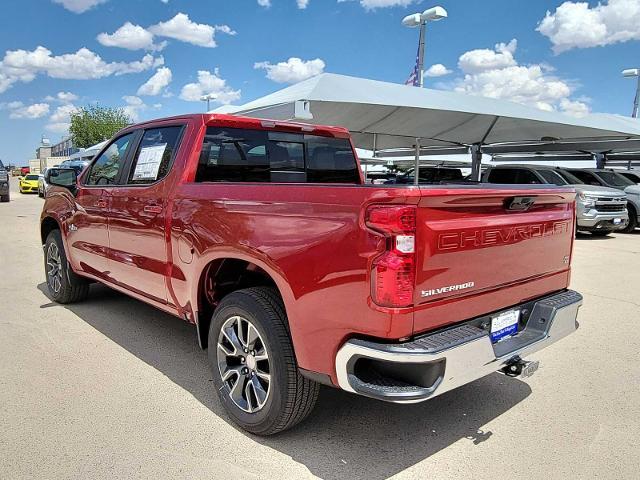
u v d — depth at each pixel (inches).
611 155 743.1
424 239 92.7
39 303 223.9
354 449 114.0
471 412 133.0
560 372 160.4
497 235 107.5
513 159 831.7
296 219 103.3
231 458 109.5
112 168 178.9
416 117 384.8
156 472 104.2
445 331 98.7
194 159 143.9
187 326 195.0
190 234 131.0
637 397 143.1
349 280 93.9
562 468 108.7
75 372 151.8
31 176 1262.3
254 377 117.1
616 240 484.1
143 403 133.3
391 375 95.1
